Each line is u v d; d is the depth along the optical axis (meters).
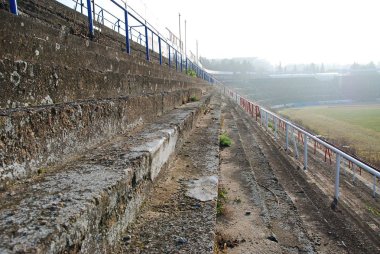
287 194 6.45
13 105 2.90
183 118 7.22
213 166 5.34
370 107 78.88
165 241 2.86
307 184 7.40
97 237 2.31
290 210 5.62
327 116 53.91
